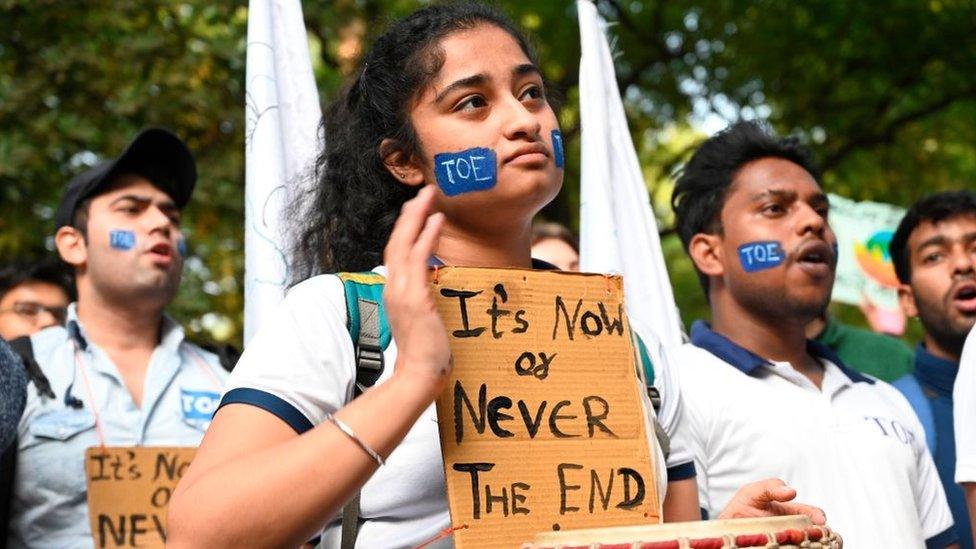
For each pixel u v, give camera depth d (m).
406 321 1.85
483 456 1.96
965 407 3.04
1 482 3.66
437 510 2.04
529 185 2.16
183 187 4.40
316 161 2.59
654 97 11.34
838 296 6.11
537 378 2.04
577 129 8.71
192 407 4.08
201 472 1.86
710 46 11.02
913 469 3.34
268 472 1.78
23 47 8.48
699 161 3.82
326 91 9.16
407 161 2.31
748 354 3.41
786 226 3.57
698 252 3.76
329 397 1.99
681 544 1.77
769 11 10.86
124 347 4.15
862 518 3.18
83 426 3.84
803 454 3.23
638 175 3.70
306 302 2.05
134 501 3.70
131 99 8.21
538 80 2.25
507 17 2.41
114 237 4.16
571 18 10.88
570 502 1.99
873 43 11.04
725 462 3.27
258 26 3.26
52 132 8.13
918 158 11.73
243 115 8.59
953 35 10.91
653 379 2.30
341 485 1.79
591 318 2.13
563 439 2.02
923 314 4.37
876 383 3.62
